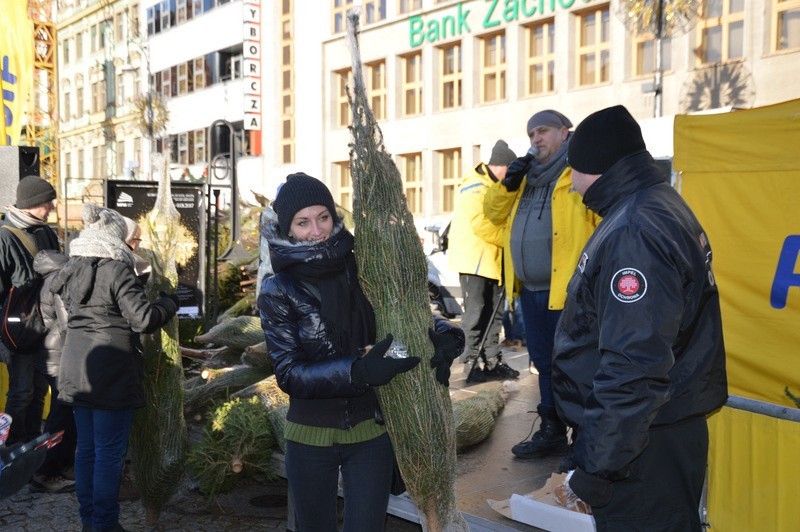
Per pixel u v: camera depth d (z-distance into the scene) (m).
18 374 5.06
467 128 23.08
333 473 2.53
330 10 27.44
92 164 47.31
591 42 20.11
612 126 2.19
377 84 26.23
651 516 2.14
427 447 2.41
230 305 8.96
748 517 3.00
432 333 2.45
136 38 40.75
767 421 2.93
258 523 4.22
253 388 4.42
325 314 2.44
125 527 4.15
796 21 15.99
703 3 15.99
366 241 2.44
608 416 1.96
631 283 2.00
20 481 2.89
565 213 3.86
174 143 37.50
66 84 49.97
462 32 23.00
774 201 2.93
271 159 31.17
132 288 3.60
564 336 2.28
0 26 10.83
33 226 5.05
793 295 2.88
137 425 4.02
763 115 2.96
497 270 5.64
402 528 4.20
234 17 33.09
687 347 2.14
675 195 2.19
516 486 3.64
